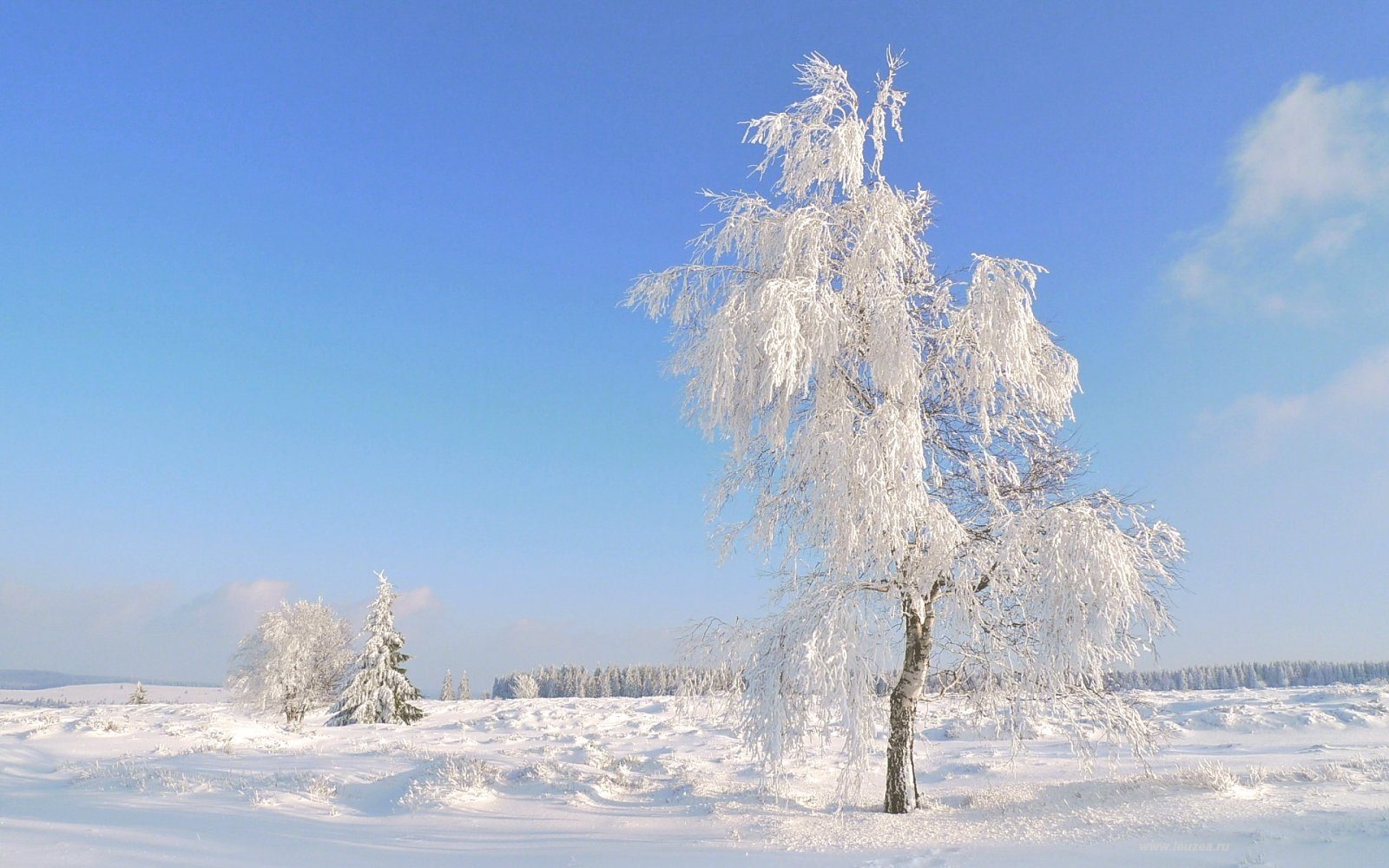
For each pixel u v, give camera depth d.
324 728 33.59
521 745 22.77
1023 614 10.72
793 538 11.76
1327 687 28.30
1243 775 11.13
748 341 11.55
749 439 12.24
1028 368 11.17
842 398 11.66
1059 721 11.72
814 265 11.63
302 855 9.14
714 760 19.39
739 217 12.52
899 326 10.90
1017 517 10.72
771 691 10.27
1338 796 9.13
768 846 9.42
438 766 15.40
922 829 9.98
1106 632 9.55
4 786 14.61
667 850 9.51
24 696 110.75
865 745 10.02
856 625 10.15
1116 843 8.02
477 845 10.16
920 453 10.41
